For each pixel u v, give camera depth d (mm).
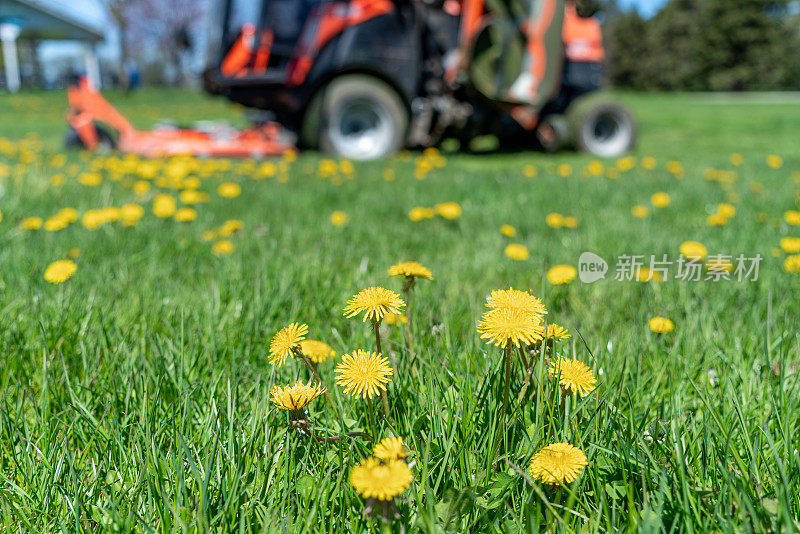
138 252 2426
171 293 1803
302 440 963
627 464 864
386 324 1410
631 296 1909
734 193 4062
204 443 969
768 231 2842
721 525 733
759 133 13703
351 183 4828
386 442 713
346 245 2621
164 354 1298
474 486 816
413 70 8023
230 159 7090
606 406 942
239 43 7551
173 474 903
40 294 1658
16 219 3064
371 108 7988
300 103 7719
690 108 27625
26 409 1170
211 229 2949
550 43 8344
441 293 1752
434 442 909
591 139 9109
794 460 857
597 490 838
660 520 706
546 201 4004
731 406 1047
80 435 1023
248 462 918
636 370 1223
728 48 63375
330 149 7930
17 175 4297
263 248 2469
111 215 2311
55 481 894
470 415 952
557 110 9461
